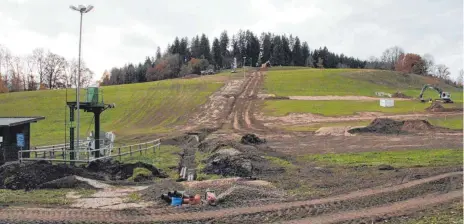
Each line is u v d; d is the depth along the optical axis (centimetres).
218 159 3077
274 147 4297
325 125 6056
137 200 2106
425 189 2191
